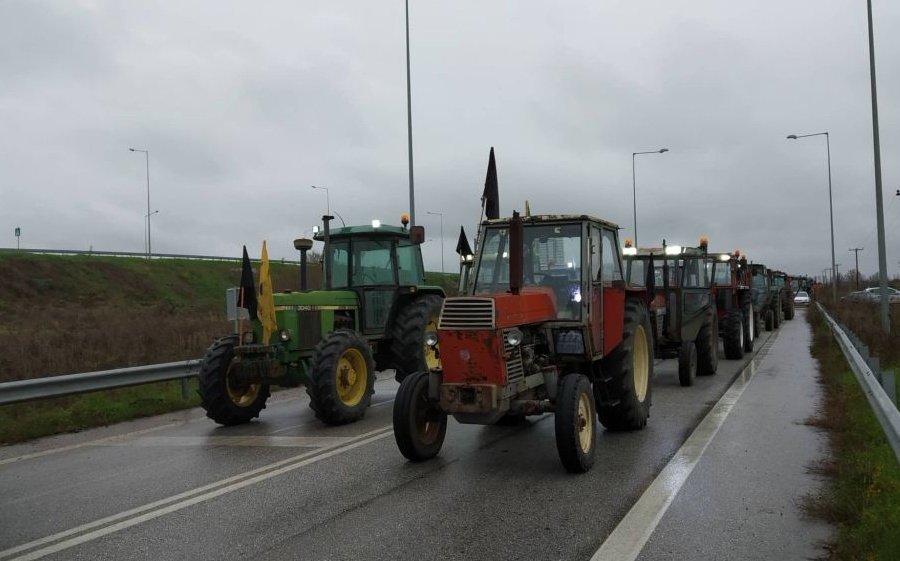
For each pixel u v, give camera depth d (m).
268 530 4.47
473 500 5.02
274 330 8.26
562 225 6.86
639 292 8.41
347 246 10.02
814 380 10.97
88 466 6.40
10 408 9.01
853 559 3.68
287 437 7.53
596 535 4.26
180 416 9.16
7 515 4.94
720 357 15.14
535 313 6.20
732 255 15.62
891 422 4.71
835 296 34.03
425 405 6.21
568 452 5.56
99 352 13.25
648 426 7.66
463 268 7.52
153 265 39.59
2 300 29.09
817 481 5.30
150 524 4.66
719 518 4.52
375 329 9.98
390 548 4.11
